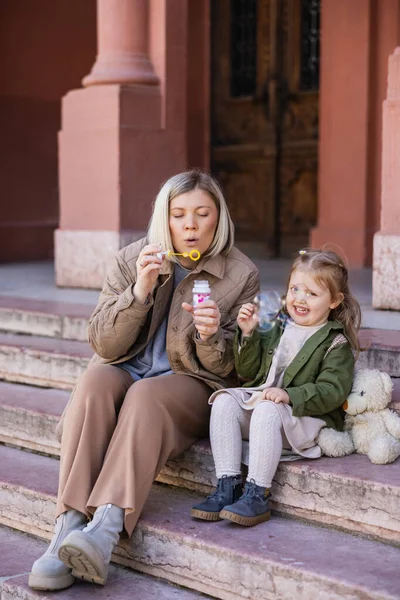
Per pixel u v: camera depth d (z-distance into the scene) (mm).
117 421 3445
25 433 4516
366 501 3201
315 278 3465
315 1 9250
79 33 10109
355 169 8508
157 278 3594
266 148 9711
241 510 3273
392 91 5242
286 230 9750
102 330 3498
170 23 6812
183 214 3545
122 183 6688
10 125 9609
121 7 6742
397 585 2797
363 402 3463
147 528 3373
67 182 7082
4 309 5863
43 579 3205
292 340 3545
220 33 9992
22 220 9820
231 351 3639
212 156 10242
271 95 9586
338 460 3461
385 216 5367
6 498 3994
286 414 3371
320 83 8703
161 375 3588
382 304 5410
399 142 5242
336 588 2836
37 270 8812
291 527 3330
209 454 3635
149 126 6816
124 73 6719
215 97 10156
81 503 3289
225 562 3127
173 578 3309
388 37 8203
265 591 3016
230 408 3439
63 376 4977
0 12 9367
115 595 3215
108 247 6746
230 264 3738
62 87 10023
